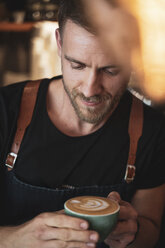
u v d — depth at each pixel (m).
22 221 1.14
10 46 3.18
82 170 1.16
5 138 1.15
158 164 1.25
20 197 1.16
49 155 1.15
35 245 0.83
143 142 1.21
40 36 2.93
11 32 3.10
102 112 0.98
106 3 0.54
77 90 0.94
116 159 1.19
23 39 3.11
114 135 1.18
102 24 0.53
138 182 1.25
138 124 1.21
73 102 0.97
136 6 0.50
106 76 0.91
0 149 1.16
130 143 1.19
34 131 1.15
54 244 0.80
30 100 1.18
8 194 1.19
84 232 0.75
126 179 1.18
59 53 1.06
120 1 0.51
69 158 1.15
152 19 0.49
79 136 1.14
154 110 1.29
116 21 0.51
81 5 0.79
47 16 2.86
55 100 1.18
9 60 3.21
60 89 1.17
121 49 0.52
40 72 3.02
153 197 1.25
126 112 1.23
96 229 0.77
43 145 1.14
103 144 1.17
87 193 1.15
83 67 0.90
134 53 0.51
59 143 1.14
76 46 0.85
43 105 1.17
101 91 0.93
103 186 1.16
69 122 1.15
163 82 0.56
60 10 0.94
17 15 2.99
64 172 1.15
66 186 1.16
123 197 1.20
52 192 1.12
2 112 1.16
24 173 1.16
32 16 2.94
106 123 1.17
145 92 0.61
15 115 1.16
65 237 0.77
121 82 0.94
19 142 1.15
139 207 1.23
